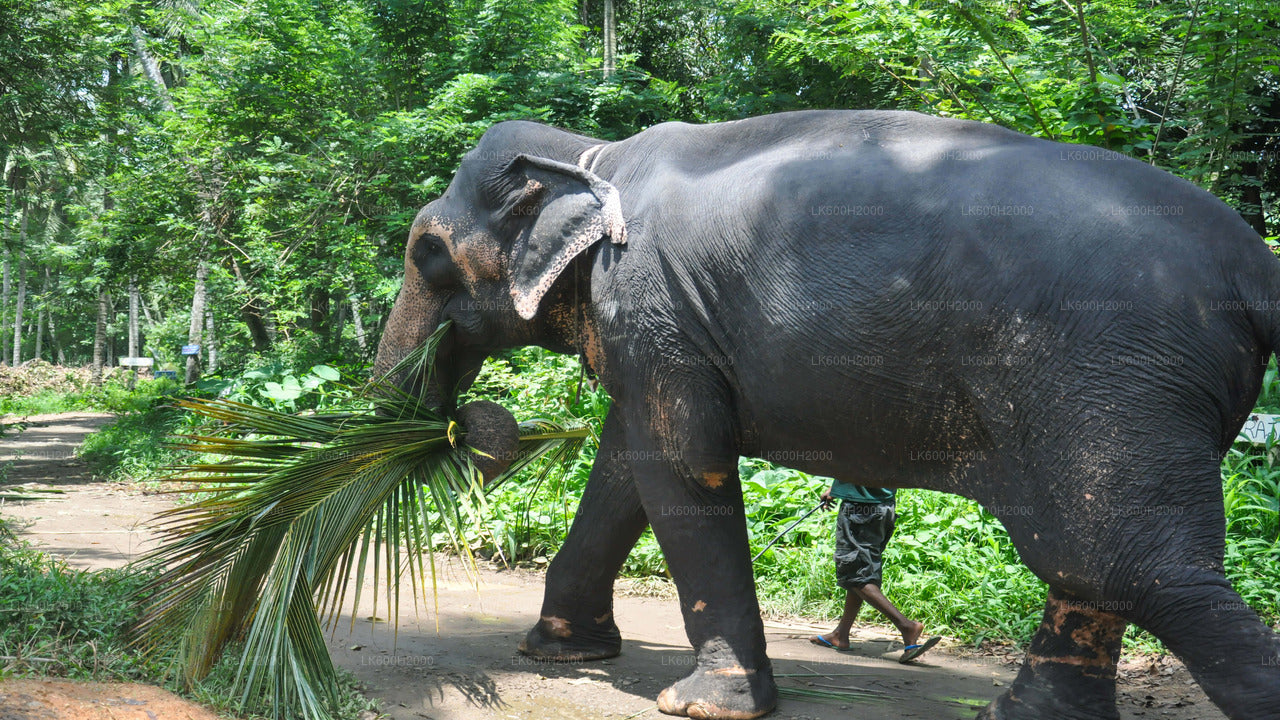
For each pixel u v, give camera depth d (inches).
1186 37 284.5
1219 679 101.7
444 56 580.4
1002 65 314.2
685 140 146.9
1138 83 329.4
